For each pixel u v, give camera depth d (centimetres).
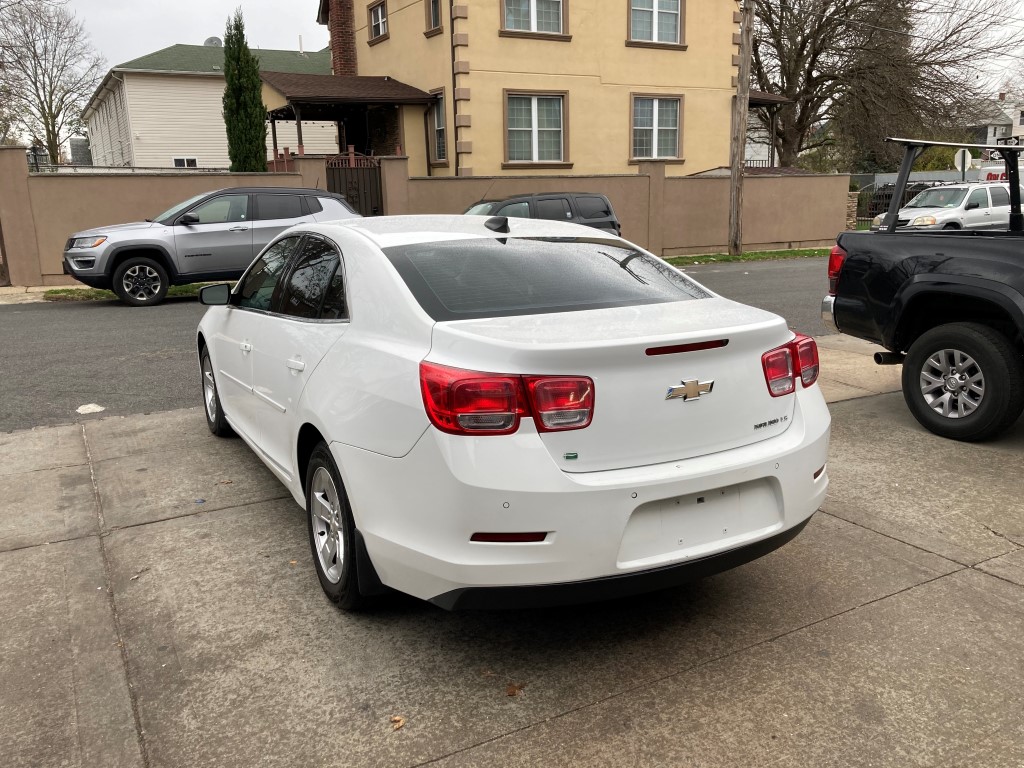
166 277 1275
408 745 258
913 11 3006
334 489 333
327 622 333
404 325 306
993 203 2120
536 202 1483
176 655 309
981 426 531
